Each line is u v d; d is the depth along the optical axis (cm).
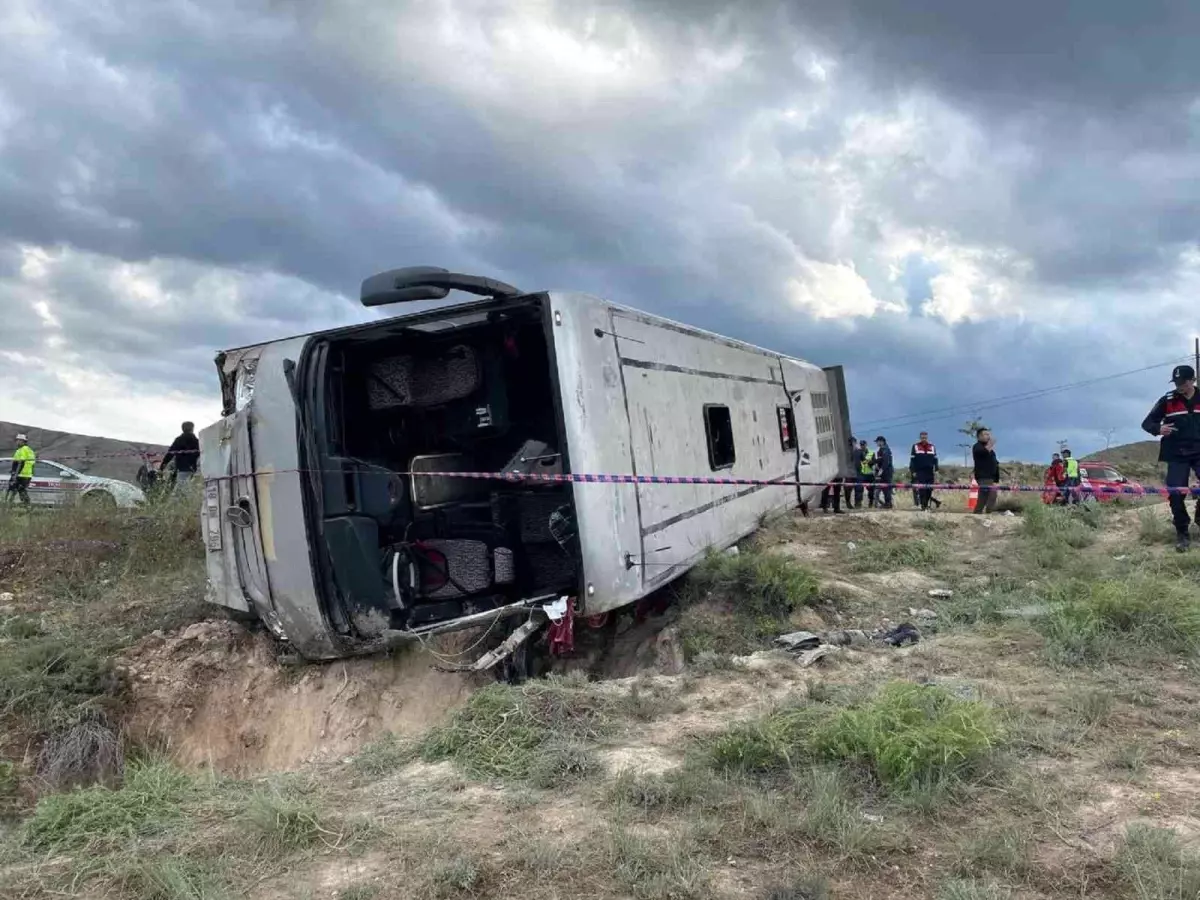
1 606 984
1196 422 955
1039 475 3334
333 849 385
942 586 913
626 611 893
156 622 895
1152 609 672
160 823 424
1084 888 329
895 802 402
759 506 1250
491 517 815
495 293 729
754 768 447
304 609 711
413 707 766
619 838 372
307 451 706
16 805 651
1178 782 418
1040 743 466
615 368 786
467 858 363
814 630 777
